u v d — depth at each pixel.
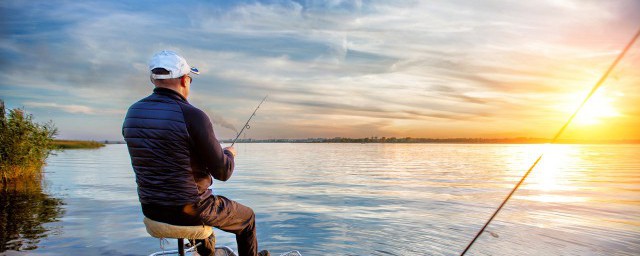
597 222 7.68
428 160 31.22
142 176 2.87
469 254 5.76
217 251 4.02
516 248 6.02
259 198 10.72
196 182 2.93
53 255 5.64
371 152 51.41
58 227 7.25
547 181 15.52
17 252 5.76
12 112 13.98
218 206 3.10
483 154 44.62
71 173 17.42
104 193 11.41
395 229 7.22
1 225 7.39
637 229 7.11
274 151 55.88
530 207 9.43
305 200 10.40
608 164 26.97
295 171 19.80
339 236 6.74
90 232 6.91
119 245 6.18
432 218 8.14
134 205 9.45
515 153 47.84
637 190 12.70
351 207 9.41
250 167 22.64
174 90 2.91
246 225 3.36
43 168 20.16
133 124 2.84
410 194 11.53
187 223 2.91
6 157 14.05
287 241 6.46
